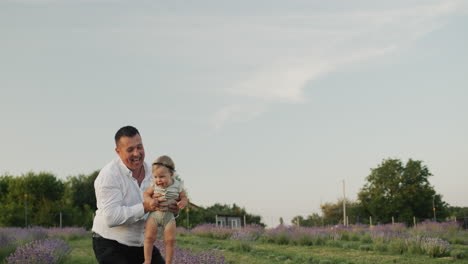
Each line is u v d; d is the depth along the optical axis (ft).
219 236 90.33
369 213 202.59
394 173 197.77
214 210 252.01
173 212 15.15
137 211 14.61
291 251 59.47
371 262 47.14
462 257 52.26
